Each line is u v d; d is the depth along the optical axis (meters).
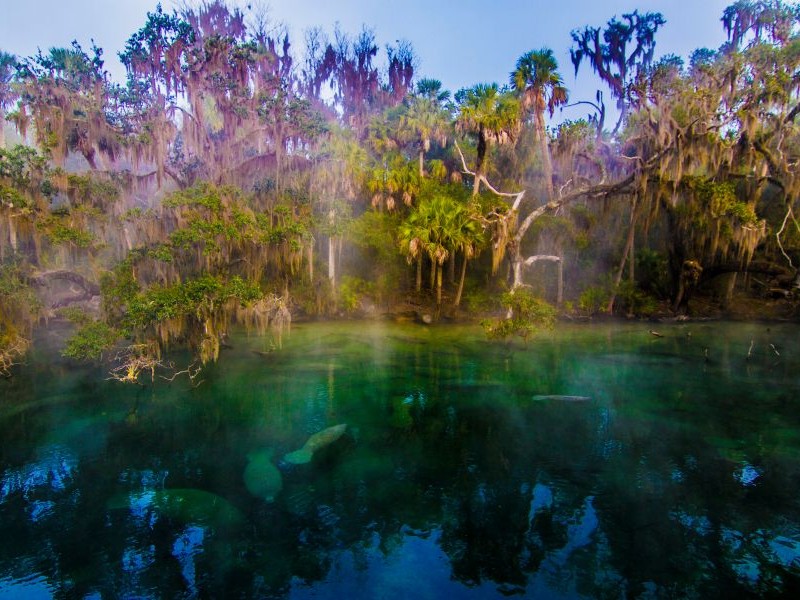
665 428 13.36
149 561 8.08
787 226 28.27
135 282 18.69
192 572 7.81
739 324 27.70
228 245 20.92
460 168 36.19
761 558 8.03
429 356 21.34
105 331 17.16
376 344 23.47
